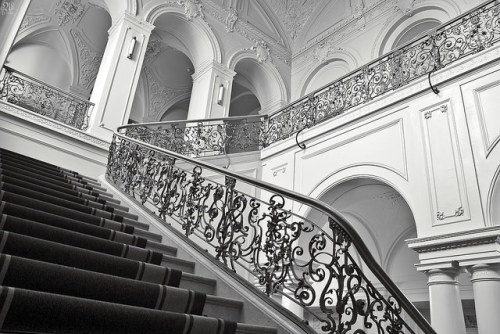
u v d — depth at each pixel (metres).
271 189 3.35
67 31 14.01
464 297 8.80
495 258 4.91
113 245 3.02
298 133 8.19
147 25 10.74
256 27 13.74
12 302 1.67
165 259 3.37
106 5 11.48
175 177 4.88
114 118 9.23
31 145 7.70
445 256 5.38
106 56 10.23
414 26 11.01
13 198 3.20
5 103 7.56
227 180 4.04
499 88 5.59
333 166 7.36
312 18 14.20
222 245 3.70
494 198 5.21
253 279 7.39
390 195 7.98
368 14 12.22
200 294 2.59
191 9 11.91
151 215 4.78
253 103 17.14
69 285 2.08
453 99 6.04
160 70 15.73
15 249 2.27
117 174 6.47
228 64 12.15
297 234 3.13
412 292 9.69
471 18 6.35
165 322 2.07
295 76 13.89
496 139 5.39
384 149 6.66
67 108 9.28
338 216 2.76
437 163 5.90
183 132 9.02
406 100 6.66
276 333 2.68
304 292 2.93
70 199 4.21
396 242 10.13
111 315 1.89
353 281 9.59
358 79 7.56
